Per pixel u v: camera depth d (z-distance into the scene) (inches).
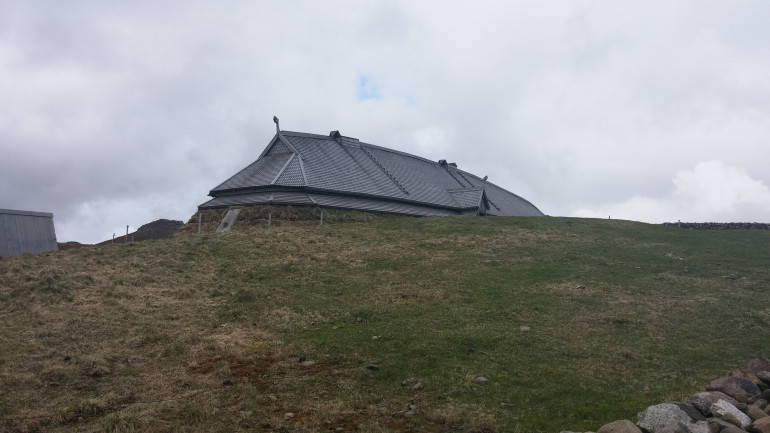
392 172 2308.1
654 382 570.9
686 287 934.4
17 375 559.8
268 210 1713.8
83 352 633.0
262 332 725.9
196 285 930.1
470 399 526.6
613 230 1400.1
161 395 528.1
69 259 1030.4
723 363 633.6
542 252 1166.3
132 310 783.7
